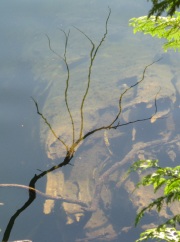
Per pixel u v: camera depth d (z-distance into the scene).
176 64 17.92
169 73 17.16
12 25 24.64
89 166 12.94
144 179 3.03
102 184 12.20
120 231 11.26
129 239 11.10
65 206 11.71
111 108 14.85
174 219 2.90
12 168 14.48
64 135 13.64
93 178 12.59
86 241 11.23
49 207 11.78
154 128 13.73
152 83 15.62
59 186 12.28
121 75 17.11
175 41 3.42
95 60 19.23
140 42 21.00
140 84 15.73
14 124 15.80
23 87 17.97
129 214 11.43
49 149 13.26
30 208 12.84
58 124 14.34
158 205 2.89
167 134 13.58
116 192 12.06
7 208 13.11
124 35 21.97
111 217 11.59
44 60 20.25
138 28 3.42
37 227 12.05
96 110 14.82
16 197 13.38
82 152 13.37
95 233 11.33
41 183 13.23
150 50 19.98
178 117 14.04
